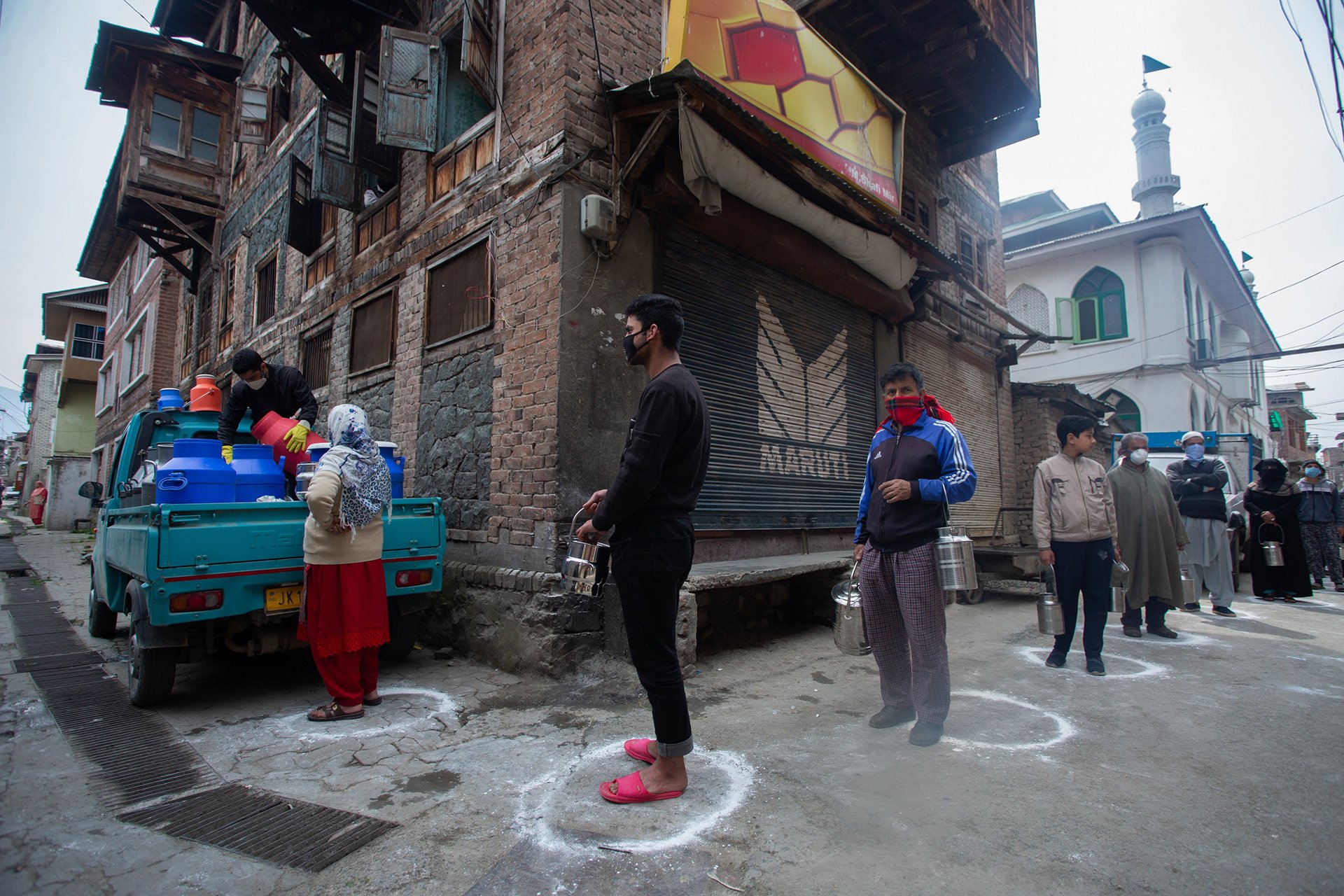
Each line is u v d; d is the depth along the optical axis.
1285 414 40.91
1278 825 2.31
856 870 2.05
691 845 2.21
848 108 6.40
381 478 3.85
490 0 5.93
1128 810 2.43
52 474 22.98
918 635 3.09
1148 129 20.69
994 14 8.41
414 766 3.00
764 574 5.10
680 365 2.63
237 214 13.30
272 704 4.01
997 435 11.54
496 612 4.89
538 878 2.05
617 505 2.38
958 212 11.30
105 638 5.88
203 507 3.73
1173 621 6.46
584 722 3.55
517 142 5.54
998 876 2.01
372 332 7.75
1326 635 5.72
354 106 7.22
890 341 8.64
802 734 3.29
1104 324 18.11
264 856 2.23
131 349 20.81
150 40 12.42
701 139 4.81
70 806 2.62
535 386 5.06
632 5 5.68
